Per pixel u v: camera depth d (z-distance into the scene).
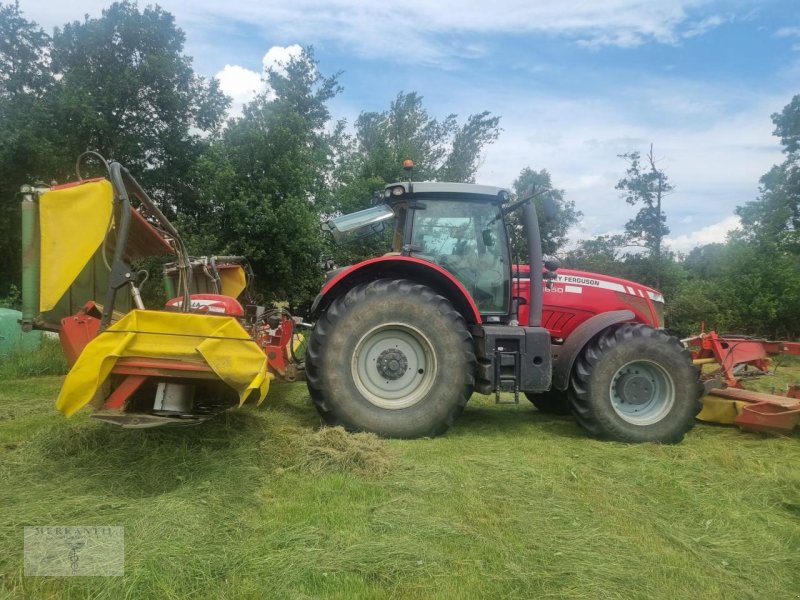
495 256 5.07
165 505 2.86
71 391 3.30
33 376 7.53
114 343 3.35
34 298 3.77
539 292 4.86
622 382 4.73
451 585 2.30
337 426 4.14
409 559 2.46
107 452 3.60
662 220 21.41
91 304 3.73
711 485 3.53
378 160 14.54
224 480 3.24
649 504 3.24
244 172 10.77
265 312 5.98
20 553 2.39
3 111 12.60
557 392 5.62
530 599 2.24
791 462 4.04
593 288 5.43
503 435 4.70
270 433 4.13
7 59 13.97
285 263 10.62
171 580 2.25
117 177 3.70
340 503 3.04
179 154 14.12
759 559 2.67
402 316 4.44
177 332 3.41
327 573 2.34
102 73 13.86
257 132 10.56
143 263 9.24
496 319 5.04
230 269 7.27
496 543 2.66
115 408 3.42
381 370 4.55
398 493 3.20
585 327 4.73
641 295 5.51
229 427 4.21
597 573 2.44
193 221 11.03
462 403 4.48
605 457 4.04
